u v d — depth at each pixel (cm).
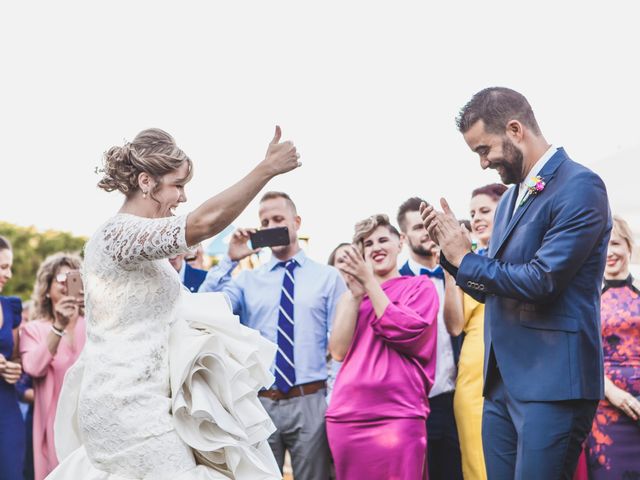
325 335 564
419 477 509
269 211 581
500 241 391
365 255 563
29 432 670
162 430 326
